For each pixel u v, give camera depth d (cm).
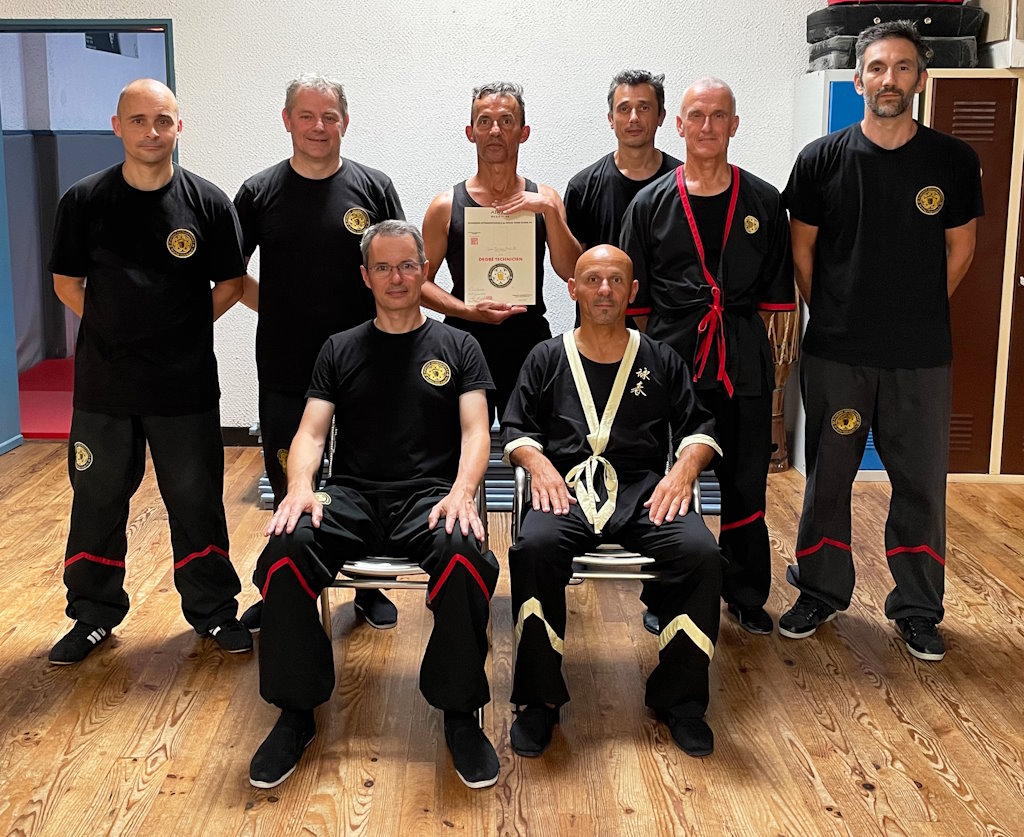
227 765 246
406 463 274
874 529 412
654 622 321
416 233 276
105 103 630
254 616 319
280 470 324
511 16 493
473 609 246
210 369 302
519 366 345
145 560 375
